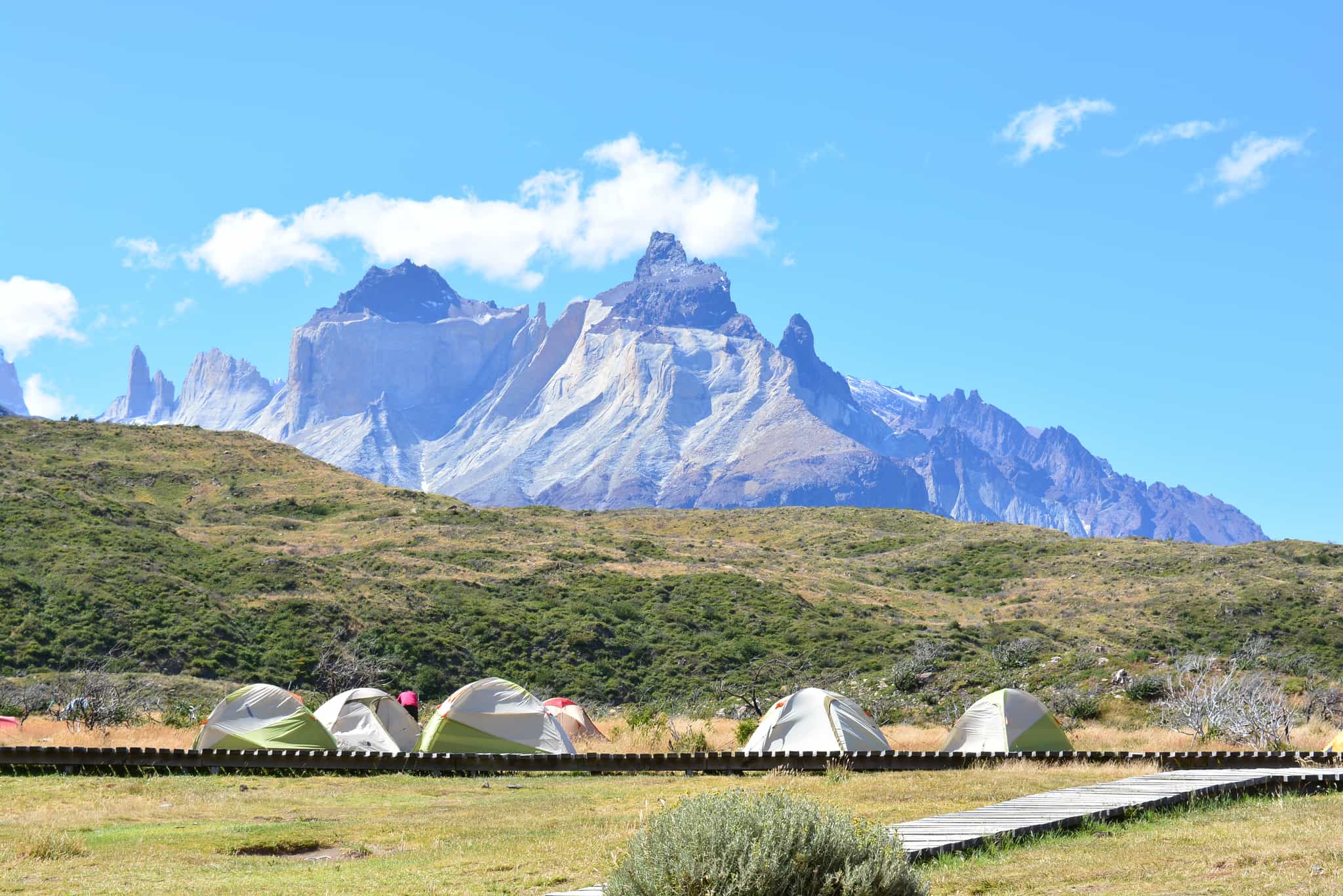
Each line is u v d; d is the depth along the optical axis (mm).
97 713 36094
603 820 17172
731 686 66938
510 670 70188
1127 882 11047
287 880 13086
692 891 9000
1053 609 84750
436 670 67500
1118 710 46500
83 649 62219
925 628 76875
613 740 36062
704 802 9570
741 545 111125
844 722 26516
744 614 79125
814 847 9195
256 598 72688
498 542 96750
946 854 12609
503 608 77875
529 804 19812
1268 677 48562
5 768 24047
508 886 12320
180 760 25031
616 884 9352
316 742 27344
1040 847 13109
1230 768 23500
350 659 64750
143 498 105312
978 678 59938
